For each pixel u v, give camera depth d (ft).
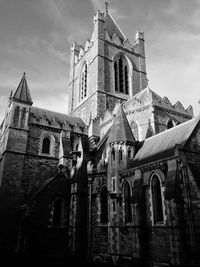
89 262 88.89
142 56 213.05
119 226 88.53
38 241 98.58
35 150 136.77
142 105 131.03
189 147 77.05
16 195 121.29
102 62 184.85
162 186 76.64
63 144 140.67
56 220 106.73
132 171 90.43
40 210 103.04
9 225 113.09
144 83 204.23
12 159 126.41
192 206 68.49
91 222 101.50
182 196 69.15
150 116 125.49
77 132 153.79
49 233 102.01
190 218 66.74
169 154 79.20
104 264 84.89
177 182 70.13
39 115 157.17
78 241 98.53
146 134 116.16
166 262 69.36
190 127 85.25
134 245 78.84
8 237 108.27
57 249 101.55
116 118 109.29
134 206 82.07
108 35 197.67
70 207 106.93
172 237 65.82
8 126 133.08
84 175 110.83
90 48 200.23
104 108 172.55
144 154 95.40
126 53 203.92
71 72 230.27
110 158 101.55
